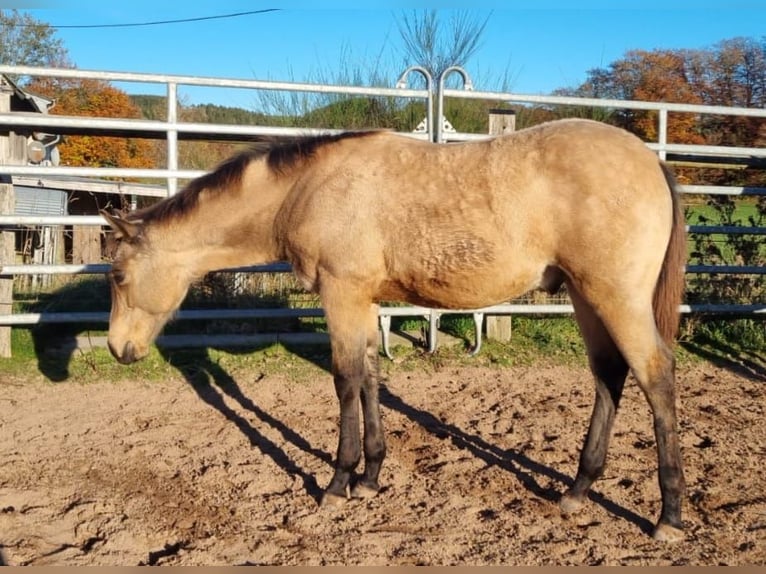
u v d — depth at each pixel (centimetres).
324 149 382
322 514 363
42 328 664
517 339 692
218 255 417
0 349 604
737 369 632
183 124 593
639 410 522
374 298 378
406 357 648
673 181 338
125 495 384
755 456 436
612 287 323
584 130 337
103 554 322
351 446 376
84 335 659
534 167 332
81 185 1132
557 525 350
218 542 332
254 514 363
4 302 605
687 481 399
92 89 2350
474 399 554
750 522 349
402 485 400
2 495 380
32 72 562
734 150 653
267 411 523
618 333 328
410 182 352
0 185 594
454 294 359
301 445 457
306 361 633
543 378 607
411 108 846
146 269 414
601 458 365
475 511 366
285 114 859
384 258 359
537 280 348
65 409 521
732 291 716
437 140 635
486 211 337
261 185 396
